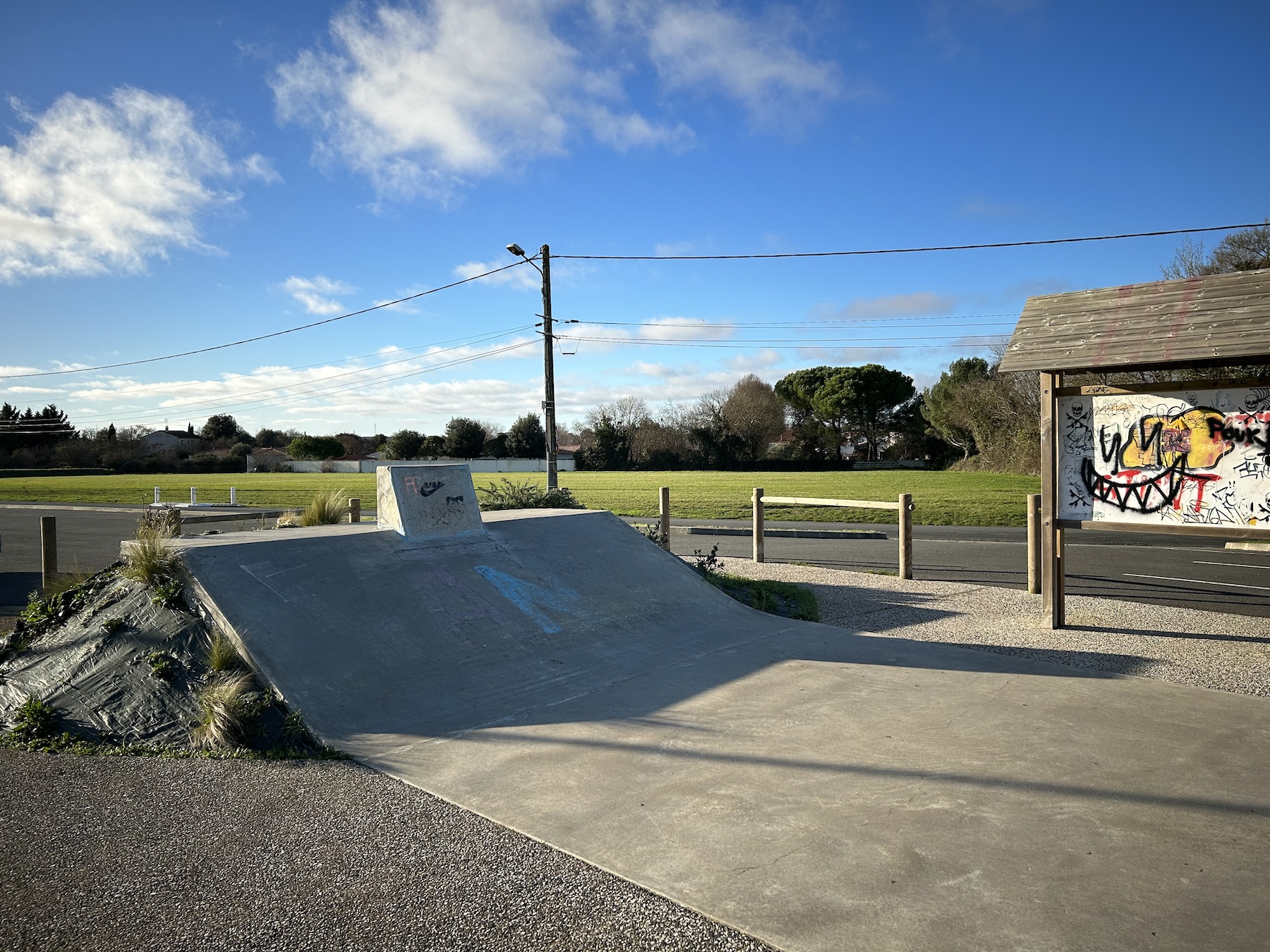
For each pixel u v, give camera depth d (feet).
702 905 10.71
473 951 9.83
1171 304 26.66
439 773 15.48
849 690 20.29
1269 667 22.74
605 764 15.70
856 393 221.05
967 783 14.49
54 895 11.27
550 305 75.05
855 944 9.76
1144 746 16.21
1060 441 28.35
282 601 21.52
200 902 11.03
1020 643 25.95
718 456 219.61
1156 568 42.39
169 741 17.52
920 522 72.38
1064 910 10.39
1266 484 24.41
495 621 23.99
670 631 26.45
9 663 21.48
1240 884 10.98
